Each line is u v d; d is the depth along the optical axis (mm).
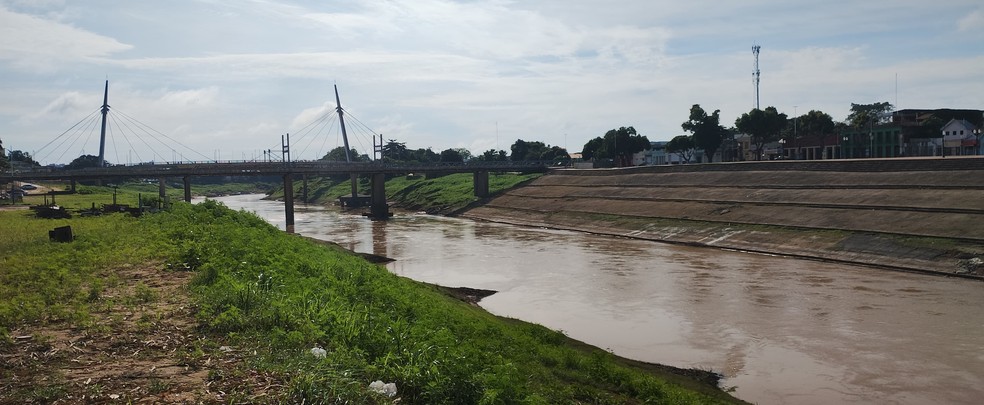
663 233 82000
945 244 55844
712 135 138625
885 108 164625
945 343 33219
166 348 15383
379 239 85688
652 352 32688
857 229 65250
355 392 12984
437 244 79250
